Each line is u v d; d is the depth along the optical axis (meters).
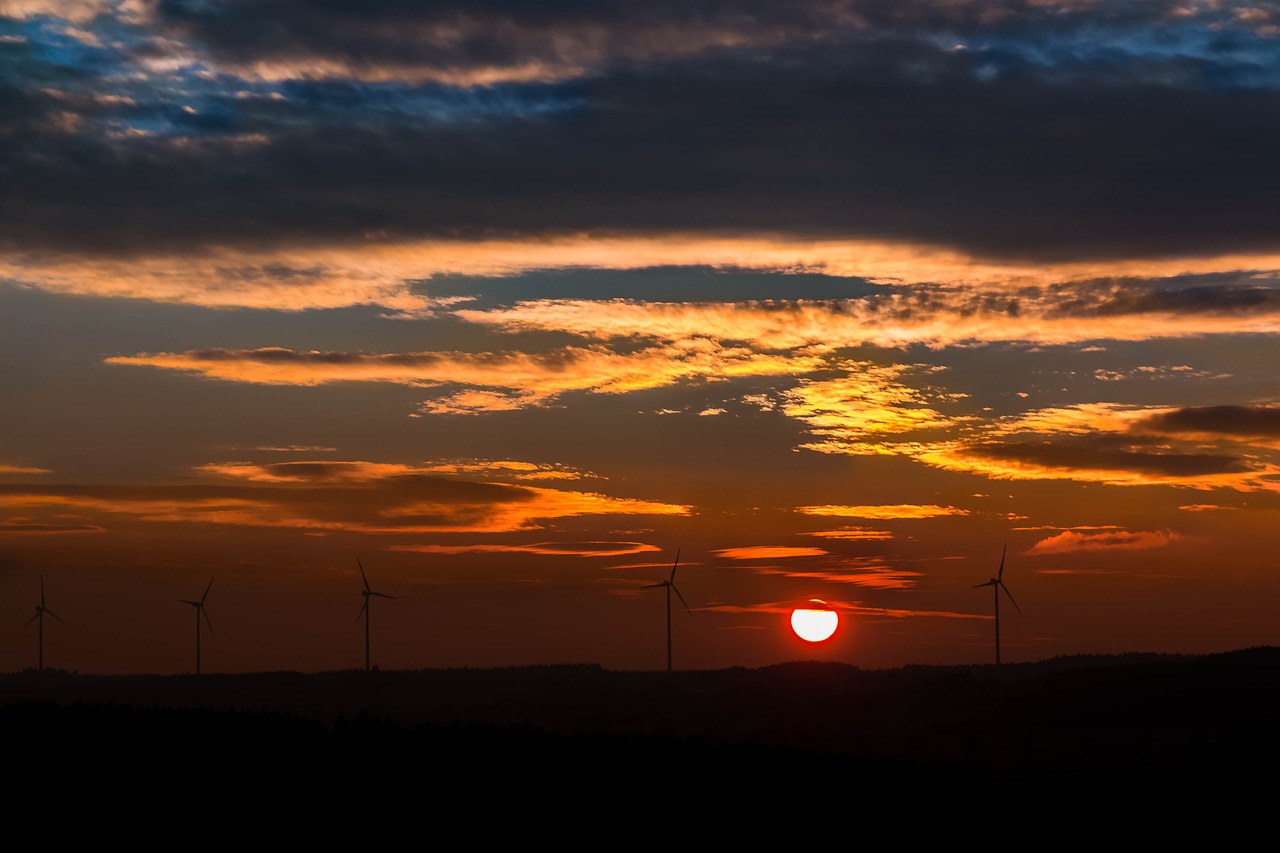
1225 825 59.16
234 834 50.59
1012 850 54.94
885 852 53.81
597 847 52.12
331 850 49.41
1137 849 55.41
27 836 48.94
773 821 57.94
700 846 53.28
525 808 57.44
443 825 53.84
